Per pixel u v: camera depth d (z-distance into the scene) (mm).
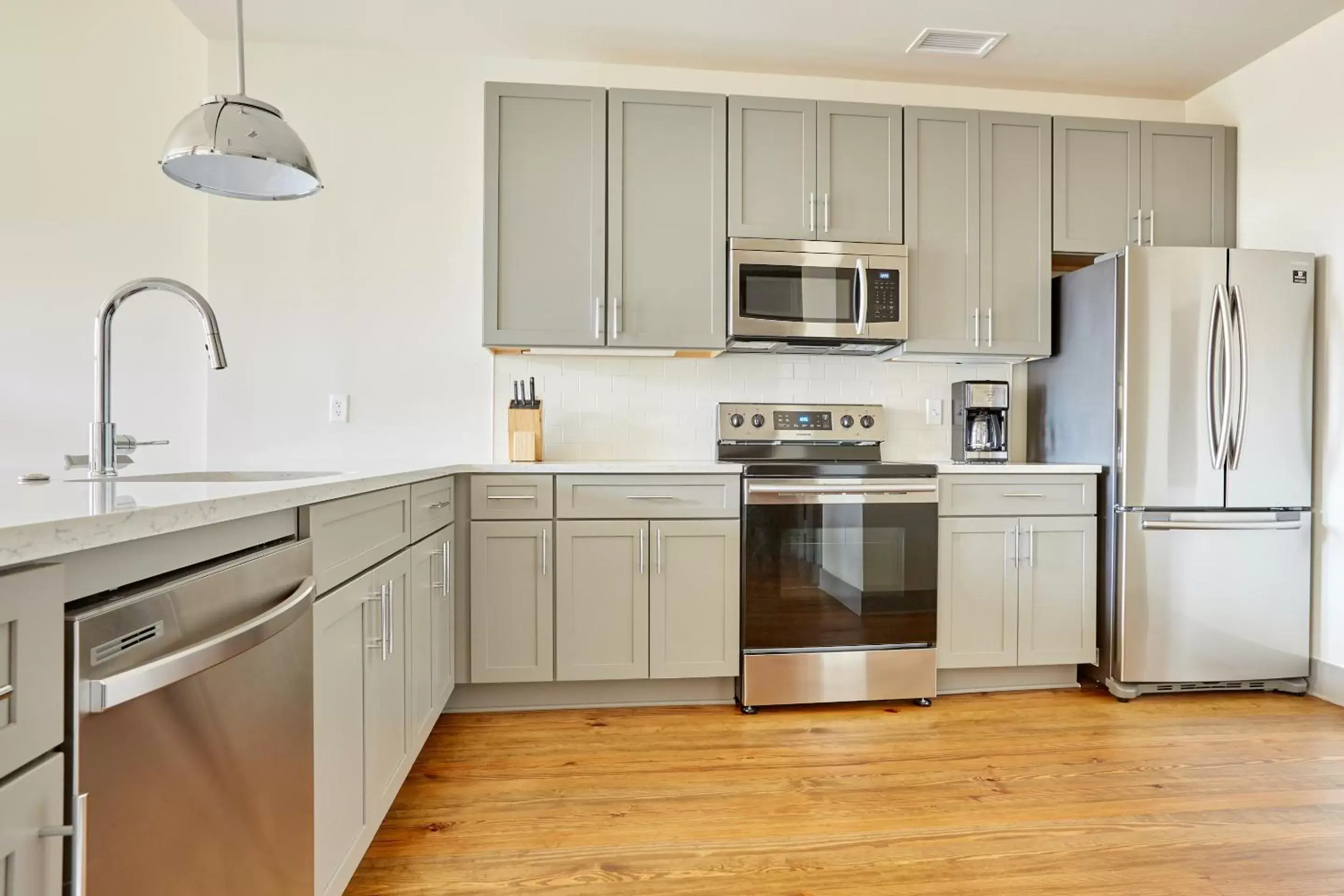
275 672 1013
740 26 2645
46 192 2801
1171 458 2613
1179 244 2953
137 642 726
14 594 561
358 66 2826
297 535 1150
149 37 2816
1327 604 2635
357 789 1401
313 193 1802
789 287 2717
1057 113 3162
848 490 2545
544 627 2477
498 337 2617
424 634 1964
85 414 2816
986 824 1770
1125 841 1695
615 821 1781
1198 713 2502
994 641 2668
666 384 3004
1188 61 2891
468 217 2881
